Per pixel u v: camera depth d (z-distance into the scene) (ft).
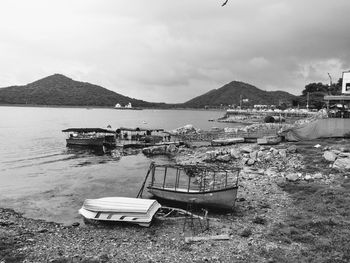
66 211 87.25
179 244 63.00
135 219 73.46
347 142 158.20
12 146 222.69
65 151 204.23
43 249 60.13
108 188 110.83
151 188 92.43
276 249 58.39
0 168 147.13
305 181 104.83
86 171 140.46
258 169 126.11
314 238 62.13
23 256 56.03
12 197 100.63
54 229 72.64
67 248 61.05
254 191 98.43
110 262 54.65
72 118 652.89
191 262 54.70
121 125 466.70
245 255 57.00
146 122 550.77
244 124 488.85
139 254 58.29
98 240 65.67
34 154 190.39
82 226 74.79
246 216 79.10
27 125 427.74
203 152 174.09
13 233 68.80
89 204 78.33
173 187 97.91
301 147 152.46
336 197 85.51
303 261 52.85
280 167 126.00
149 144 214.48
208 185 105.09
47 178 126.82
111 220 74.84
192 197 84.94
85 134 243.40
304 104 606.96
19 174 134.51
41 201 96.48
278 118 426.51
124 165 155.12
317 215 74.64
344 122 171.63
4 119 552.82
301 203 84.38
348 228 65.98
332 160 122.62
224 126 440.86
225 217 79.25
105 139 226.58
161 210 83.61
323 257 54.03
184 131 270.46
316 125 177.27
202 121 604.90
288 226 69.62
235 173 120.67
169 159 171.22
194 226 73.05
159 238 66.54
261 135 210.38
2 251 57.93
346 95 191.93
